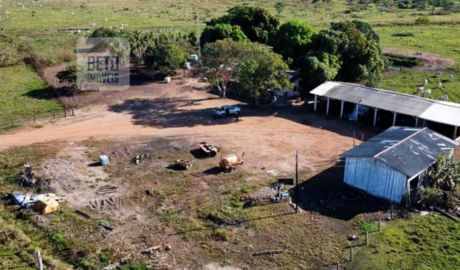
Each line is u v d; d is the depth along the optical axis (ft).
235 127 176.45
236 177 138.72
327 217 119.14
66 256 104.58
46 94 213.66
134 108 198.29
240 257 104.83
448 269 100.68
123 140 164.96
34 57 265.34
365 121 181.78
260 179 137.49
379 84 210.59
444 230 113.91
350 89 187.01
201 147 154.30
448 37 325.01
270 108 197.67
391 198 125.39
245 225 115.85
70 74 221.46
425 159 129.08
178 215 120.16
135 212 121.60
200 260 103.91
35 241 109.29
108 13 422.41
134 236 111.86
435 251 106.42
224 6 463.42
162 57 236.63
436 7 459.32
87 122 182.29
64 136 168.66
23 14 410.11
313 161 148.77
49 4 472.03
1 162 146.41
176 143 162.09
